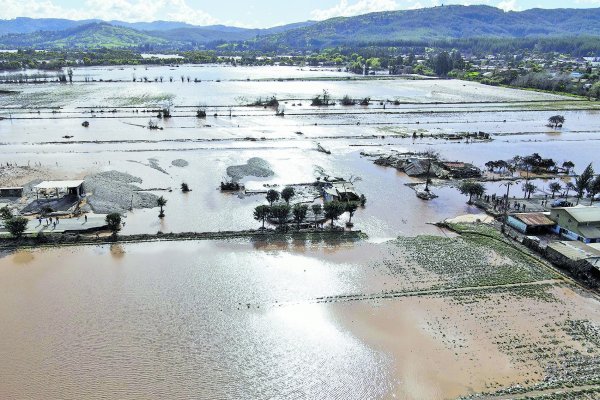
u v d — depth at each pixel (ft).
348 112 537.65
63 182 234.38
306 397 111.45
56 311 141.08
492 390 113.91
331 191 249.75
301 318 140.87
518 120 510.99
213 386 113.70
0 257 173.68
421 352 127.03
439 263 177.88
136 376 115.96
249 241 192.44
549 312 147.13
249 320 139.03
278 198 226.99
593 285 161.99
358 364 122.11
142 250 181.98
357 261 178.09
